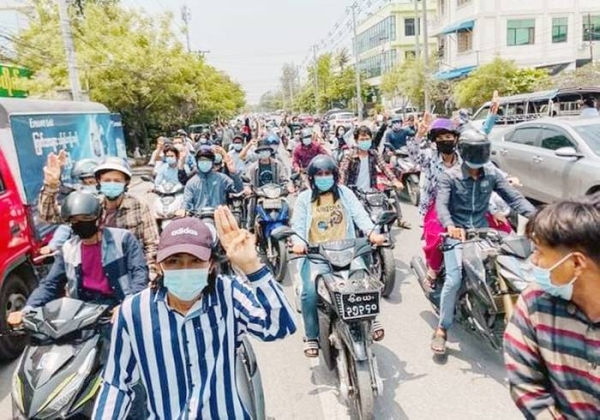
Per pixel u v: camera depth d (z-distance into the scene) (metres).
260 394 3.04
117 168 4.14
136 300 2.22
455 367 4.39
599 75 23.05
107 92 21.88
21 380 2.89
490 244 4.15
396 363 4.53
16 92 16.98
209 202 6.52
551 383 1.83
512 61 28.25
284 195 7.35
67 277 3.43
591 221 1.65
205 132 22.72
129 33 23.59
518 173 9.39
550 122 8.84
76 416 2.83
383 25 62.69
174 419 2.18
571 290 1.72
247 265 2.25
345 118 39.34
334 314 3.80
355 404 3.65
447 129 4.53
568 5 34.12
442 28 39.66
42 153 7.04
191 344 2.19
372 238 4.07
